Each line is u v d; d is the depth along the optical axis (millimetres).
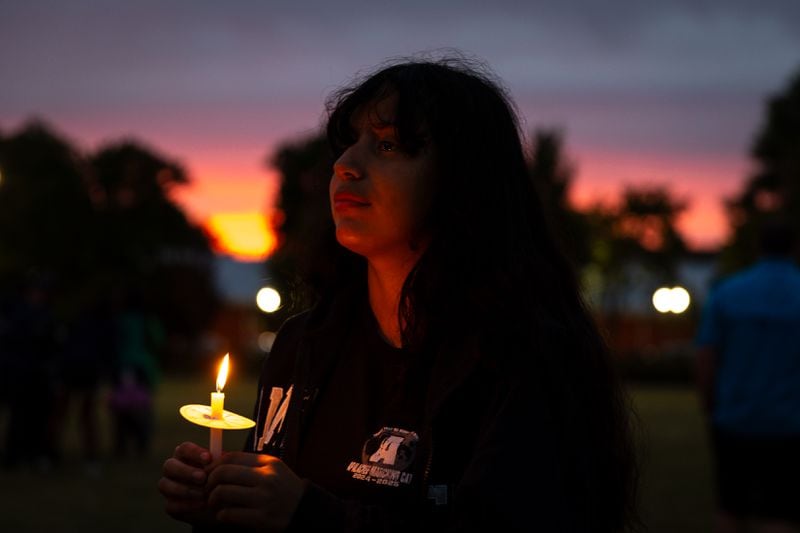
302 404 1682
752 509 5691
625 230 57125
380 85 1659
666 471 11531
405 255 1649
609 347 1700
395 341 1656
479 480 1391
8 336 11531
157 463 12078
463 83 1675
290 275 1997
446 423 1502
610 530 1560
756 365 5672
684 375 40531
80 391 11719
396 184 1605
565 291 1696
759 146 53094
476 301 1538
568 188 45594
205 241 65938
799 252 5793
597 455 1525
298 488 1406
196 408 1473
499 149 1673
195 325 64250
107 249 62219
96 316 11930
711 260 65562
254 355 47188
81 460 12375
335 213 1650
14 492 9578
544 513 1385
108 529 7512
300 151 45906
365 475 1567
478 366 1507
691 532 7449
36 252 59312
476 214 1606
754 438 5656
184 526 7691
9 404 11578
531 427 1434
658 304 35000
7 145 61781
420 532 1490
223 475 1395
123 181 64250
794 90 52625
